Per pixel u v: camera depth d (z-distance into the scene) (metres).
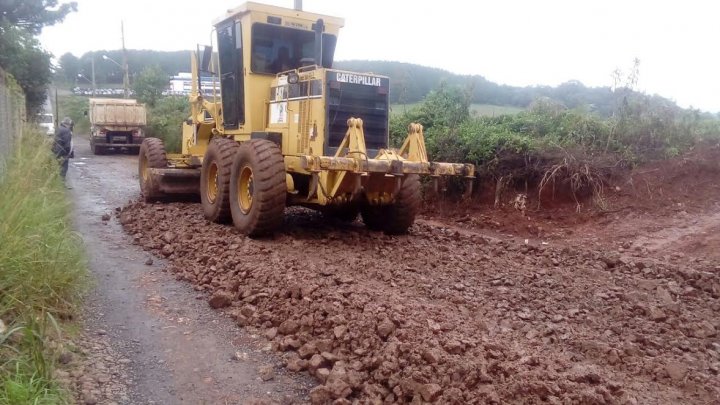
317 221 9.57
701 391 4.04
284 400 4.16
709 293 6.41
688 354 4.64
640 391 4.05
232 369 4.61
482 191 11.94
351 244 8.01
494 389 3.87
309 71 8.15
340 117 7.86
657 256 8.45
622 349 4.66
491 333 4.95
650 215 10.11
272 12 8.78
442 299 5.79
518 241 9.73
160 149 11.59
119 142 25.61
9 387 3.57
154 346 4.98
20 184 6.73
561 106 13.34
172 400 4.14
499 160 11.63
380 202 7.84
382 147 8.23
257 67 8.91
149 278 6.81
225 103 9.77
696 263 7.91
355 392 4.16
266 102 8.99
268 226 7.90
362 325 4.82
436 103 14.38
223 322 5.54
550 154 11.23
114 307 5.84
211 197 9.45
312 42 9.23
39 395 3.69
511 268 7.12
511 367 4.14
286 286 5.82
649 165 11.30
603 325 5.27
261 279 6.15
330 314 5.10
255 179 7.80
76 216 10.16
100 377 4.36
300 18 8.99
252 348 4.99
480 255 7.71
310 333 5.00
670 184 10.79
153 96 37.19
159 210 10.32
